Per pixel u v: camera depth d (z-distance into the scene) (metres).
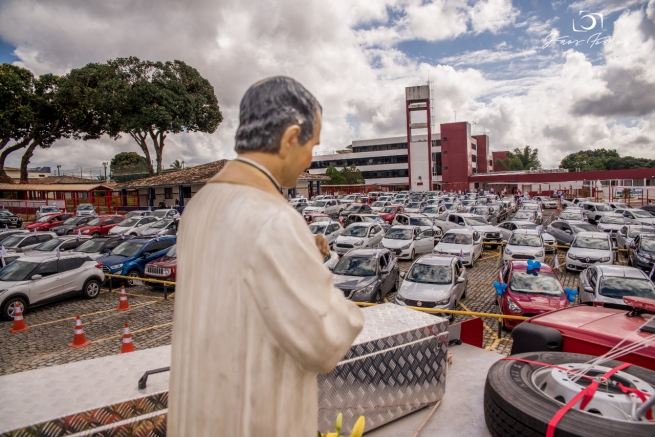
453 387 3.62
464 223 24.50
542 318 4.08
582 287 11.42
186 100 47.03
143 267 15.65
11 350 9.38
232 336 0.99
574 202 39.78
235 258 0.98
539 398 2.51
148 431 2.05
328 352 0.93
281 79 1.14
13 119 44.50
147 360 2.52
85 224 28.62
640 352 3.35
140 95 44.50
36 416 1.87
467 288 14.67
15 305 11.55
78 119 46.03
